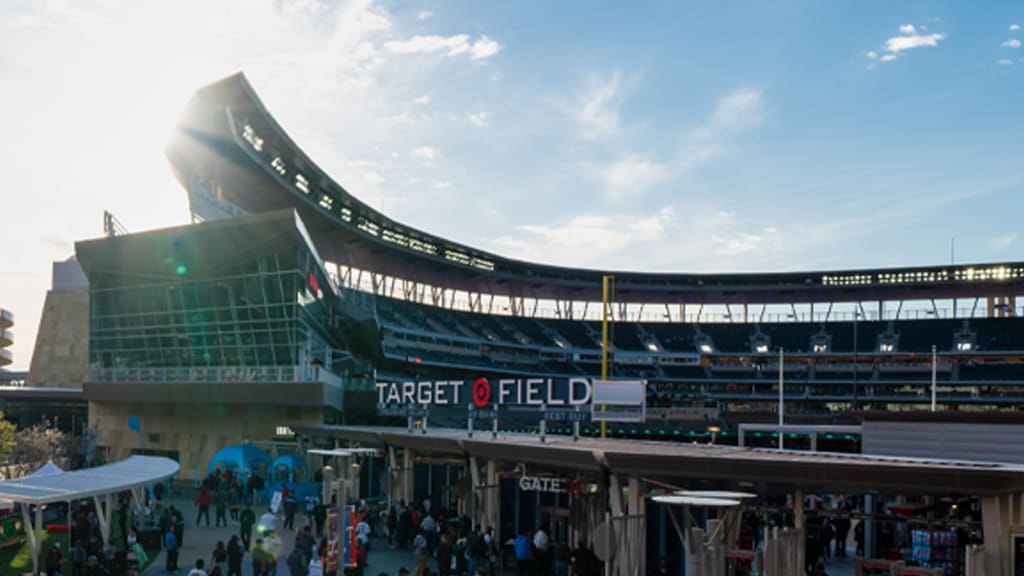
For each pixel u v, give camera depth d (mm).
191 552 37781
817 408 118688
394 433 43438
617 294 144375
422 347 109375
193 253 68750
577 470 31328
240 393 69000
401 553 37125
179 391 72625
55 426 97625
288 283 66938
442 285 135875
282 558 36219
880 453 31781
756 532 34781
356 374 81812
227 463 52906
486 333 128625
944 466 20016
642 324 141125
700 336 136625
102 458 78500
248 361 71062
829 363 122500
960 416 30281
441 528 38156
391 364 102062
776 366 125000
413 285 132500
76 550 30328
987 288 129000
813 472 21328
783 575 21594
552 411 39125
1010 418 29250
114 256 74062
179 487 66312
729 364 127688
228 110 78312
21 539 30406
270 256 66500
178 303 72812
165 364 76375
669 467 23859
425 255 121438
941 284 128625
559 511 33594
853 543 40906
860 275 132875
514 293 145000
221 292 69938
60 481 31703
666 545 29344
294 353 68375
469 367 112062
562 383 39031
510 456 31953
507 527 37594
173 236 68625
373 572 32531
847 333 129500
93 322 78688
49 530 33562
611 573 25031
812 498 39594
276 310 67875
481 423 66250
